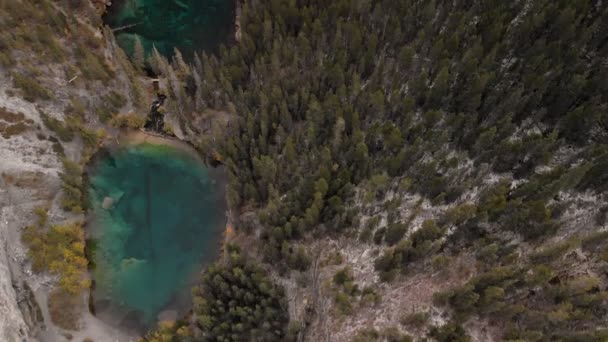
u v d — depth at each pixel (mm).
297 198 44125
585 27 48281
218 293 42250
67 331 44156
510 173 45562
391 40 52812
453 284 39625
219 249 49750
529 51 48625
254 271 41438
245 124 49656
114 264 48812
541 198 40719
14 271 44312
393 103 48156
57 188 49750
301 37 51906
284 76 51312
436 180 42938
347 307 39156
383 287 40562
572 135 45625
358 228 43719
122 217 51312
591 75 47438
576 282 35438
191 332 42469
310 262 42844
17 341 40031
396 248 40281
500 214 40500
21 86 51312
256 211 47094
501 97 47219
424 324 38031
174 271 48812
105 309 46438
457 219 41281
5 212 46500
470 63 47531
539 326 35719
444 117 48562
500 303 35438
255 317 39781
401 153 43344
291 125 49750
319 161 45406
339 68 48844
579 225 41438
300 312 41469
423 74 47906
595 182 42406
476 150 45594
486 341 36688
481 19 51719
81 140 52938
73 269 45875
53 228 46875
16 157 49375
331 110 47875
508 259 38625
